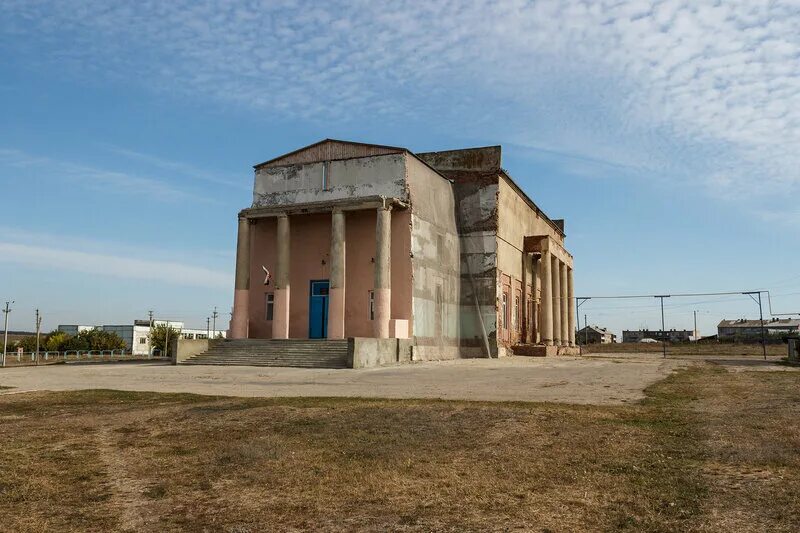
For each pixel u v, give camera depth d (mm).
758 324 115125
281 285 33438
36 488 8141
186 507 7340
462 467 8719
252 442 10469
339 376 22938
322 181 34719
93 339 100375
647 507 6855
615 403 14398
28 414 14086
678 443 9844
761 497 7082
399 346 30359
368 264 33594
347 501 7383
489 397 15781
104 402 15977
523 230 49938
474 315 40812
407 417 12281
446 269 38656
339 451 9797
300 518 6840
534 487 7711
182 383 21031
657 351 61375
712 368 27406
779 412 12617
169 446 10617
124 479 8594
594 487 7652
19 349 75750
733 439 10039
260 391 18062
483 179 41938
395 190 33281
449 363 31359
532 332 51281
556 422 11531
